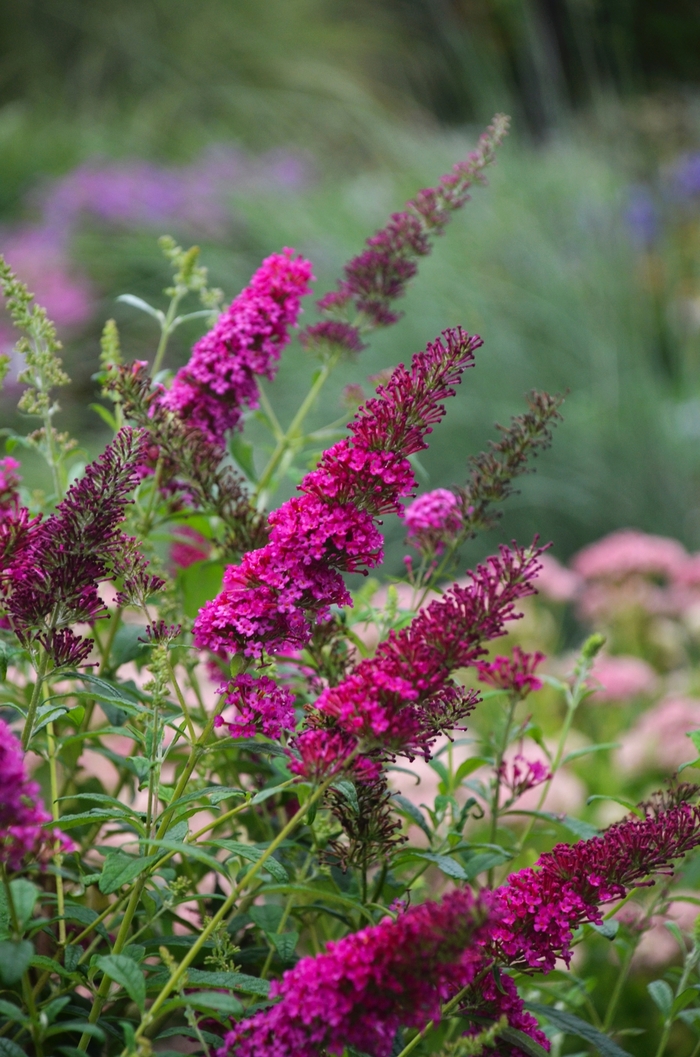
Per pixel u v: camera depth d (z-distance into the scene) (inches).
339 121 391.2
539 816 84.4
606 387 239.6
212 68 411.8
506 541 217.3
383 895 83.1
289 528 76.7
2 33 418.6
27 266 285.7
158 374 91.2
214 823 77.6
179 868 85.0
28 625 77.1
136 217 307.7
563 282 258.5
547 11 396.2
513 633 150.4
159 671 77.8
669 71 448.1
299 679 87.4
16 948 72.4
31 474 217.8
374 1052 74.3
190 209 306.5
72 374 271.0
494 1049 77.2
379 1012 73.4
